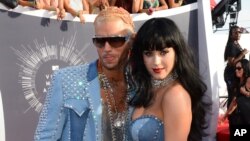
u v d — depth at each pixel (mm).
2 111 2600
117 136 1852
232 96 4461
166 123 1679
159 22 1702
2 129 2596
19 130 2725
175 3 4258
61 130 1854
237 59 4816
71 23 3031
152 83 1779
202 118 1841
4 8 2664
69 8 3035
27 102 2775
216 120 3043
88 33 3127
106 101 1884
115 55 1814
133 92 1838
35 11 2832
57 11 2920
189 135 1806
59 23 2965
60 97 1833
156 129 1707
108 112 1871
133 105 1794
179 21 3381
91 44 3141
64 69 1890
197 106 1782
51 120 1824
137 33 1744
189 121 1695
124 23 1825
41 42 2863
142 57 1771
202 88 1798
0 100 2594
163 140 1709
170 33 1679
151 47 1678
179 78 1738
